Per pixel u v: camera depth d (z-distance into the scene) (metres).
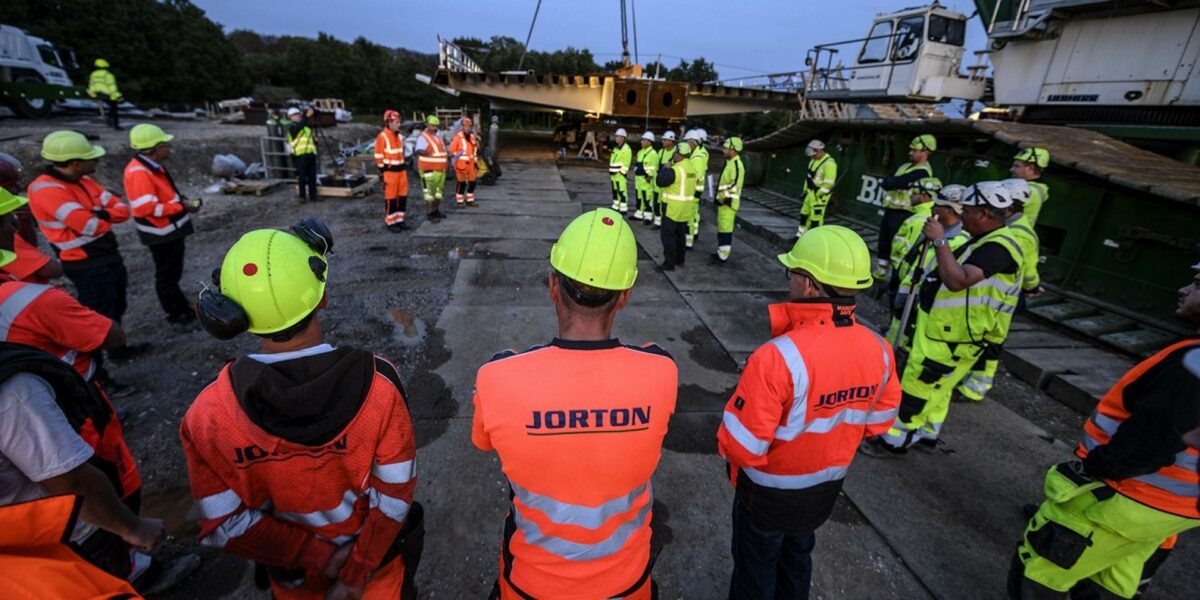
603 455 1.15
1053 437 3.56
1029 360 4.35
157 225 4.12
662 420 1.21
